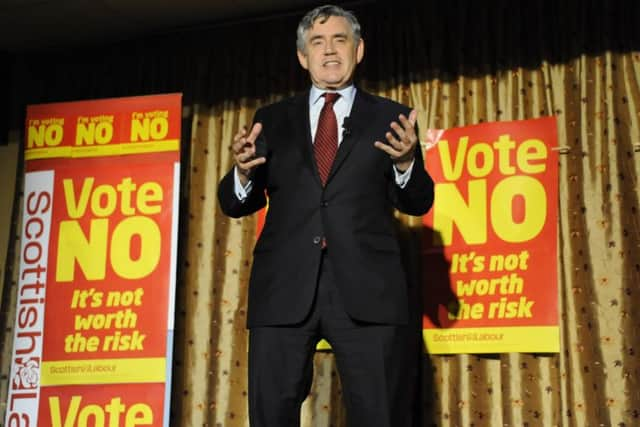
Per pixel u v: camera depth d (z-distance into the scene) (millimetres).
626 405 2984
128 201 3387
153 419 3160
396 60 3590
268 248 2168
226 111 3760
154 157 3408
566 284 3148
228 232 3615
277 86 3736
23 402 3275
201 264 3609
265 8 3707
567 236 3184
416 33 3566
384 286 2078
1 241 3949
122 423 3182
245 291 3533
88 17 3750
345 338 2074
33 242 3424
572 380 3062
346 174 2158
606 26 3311
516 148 3213
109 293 3311
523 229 3135
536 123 3207
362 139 2201
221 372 3480
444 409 3176
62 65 4059
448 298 3166
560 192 3227
